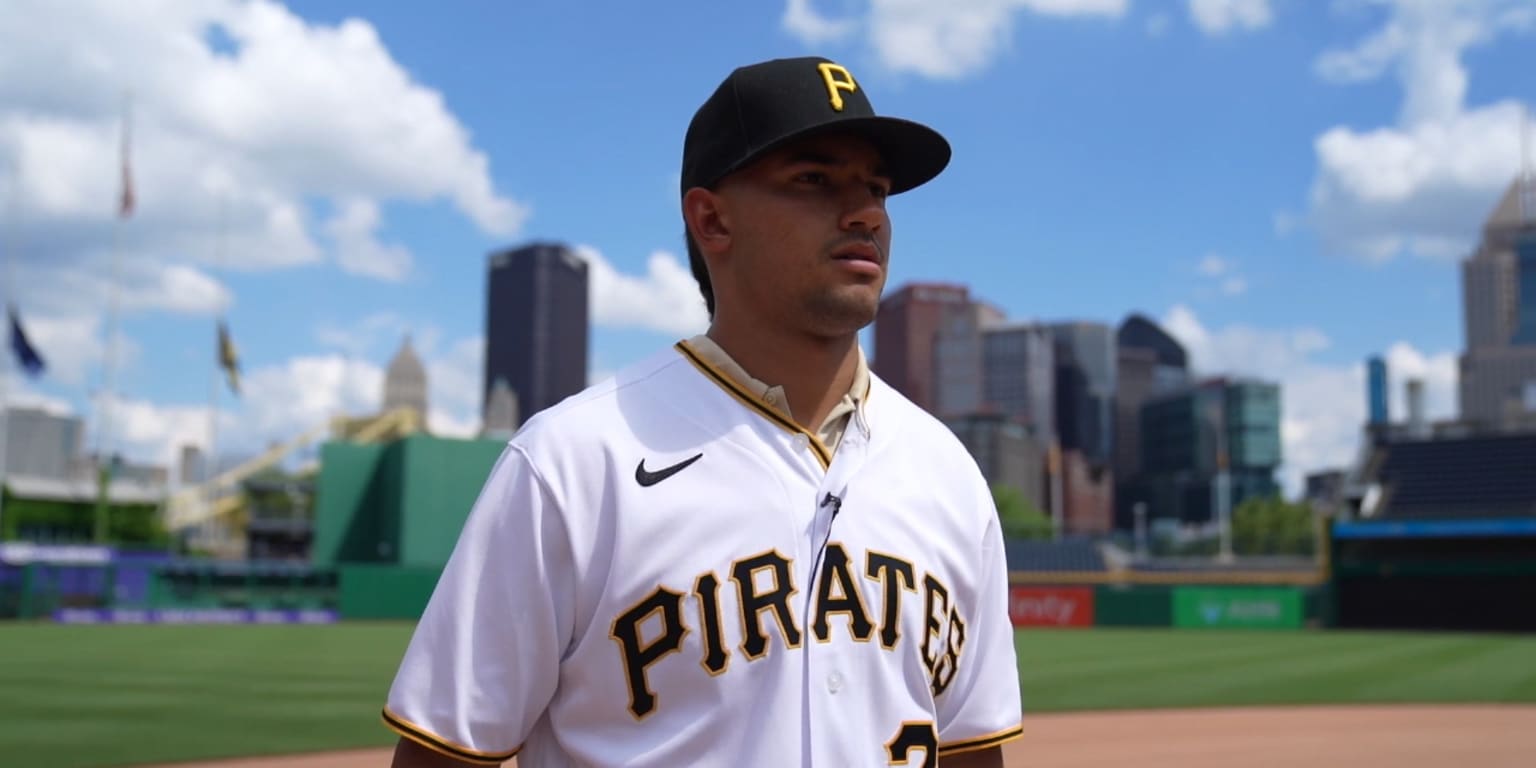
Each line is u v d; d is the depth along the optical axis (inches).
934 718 72.2
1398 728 504.1
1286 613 1569.9
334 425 2984.7
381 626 1382.9
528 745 72.6
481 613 67.7
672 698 65.4
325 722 483.5
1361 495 2269.9
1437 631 1525.6
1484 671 799.1
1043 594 1610.5
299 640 1061.1
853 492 70.9
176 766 377.7
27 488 2812.5
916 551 72.2
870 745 66.6
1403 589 1574.8
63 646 956.6
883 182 73.7
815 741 64.4
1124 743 458.9
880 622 68.6
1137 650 1047.6
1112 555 2212.1
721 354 73.0
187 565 1614.2
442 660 67.4
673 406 70.9
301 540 2571.4
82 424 5565.9
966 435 6924.2
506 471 69.2
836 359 73.8
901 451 75.4
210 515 3090.6
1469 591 1547.7
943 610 73.2
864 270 70.6
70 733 446.0
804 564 68.1
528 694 68.1
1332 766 403.2
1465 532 1546.5
